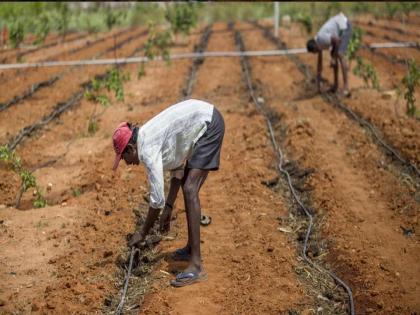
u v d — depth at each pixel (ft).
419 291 17.19
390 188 24.31
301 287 17.65
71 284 17.40
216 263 18.86
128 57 53.31
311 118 33.63
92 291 17.25
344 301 17.11
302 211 22.75
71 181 25.55
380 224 21.43
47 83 42.91
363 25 74.43
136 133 16.49
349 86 40.55
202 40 63.41
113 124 33.22
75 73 46.44
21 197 24.13
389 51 52.19
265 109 35.78
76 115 35.17
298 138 30.01
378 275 17.90
